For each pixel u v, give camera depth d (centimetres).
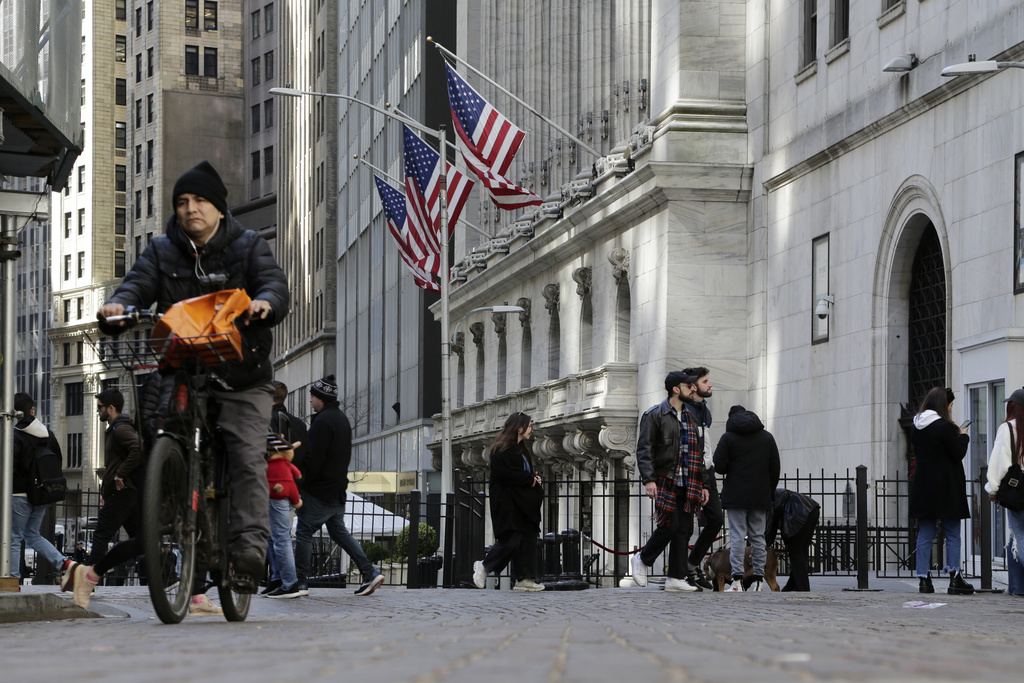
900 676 317
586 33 4016
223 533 742
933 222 2356
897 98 2467
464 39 5653
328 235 8831
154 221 12012
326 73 8925
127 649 490
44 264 13162
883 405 2539
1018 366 1731
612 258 3503
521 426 1689
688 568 1698
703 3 3216
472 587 1983
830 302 2747
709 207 3189
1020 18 2070
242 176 12081
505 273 4578
